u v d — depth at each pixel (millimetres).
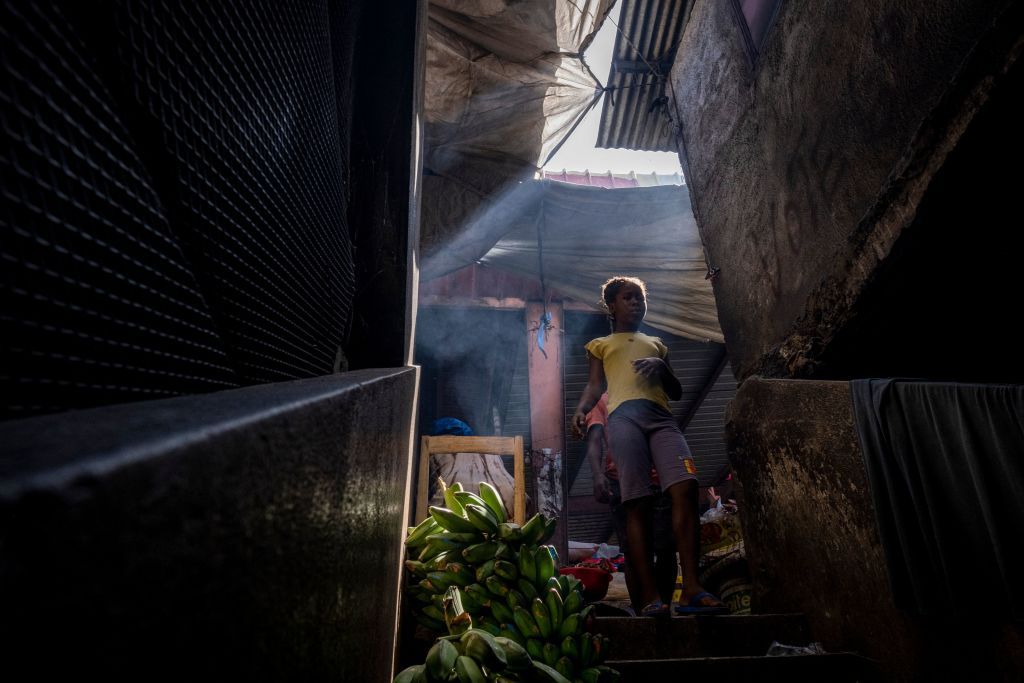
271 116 1010
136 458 257
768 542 3217
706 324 7742
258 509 389
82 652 210
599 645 1762
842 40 2711
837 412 2576
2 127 388
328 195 1583
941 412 1908
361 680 752
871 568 2377
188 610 295
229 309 824
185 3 678
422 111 3646
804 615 2812
